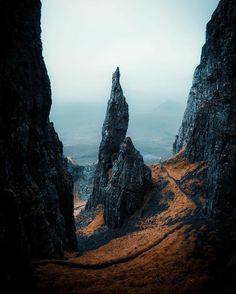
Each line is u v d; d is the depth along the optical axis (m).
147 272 57.84
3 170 42.19
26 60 64.38
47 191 71.50
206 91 120.31
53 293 49.47
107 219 111.62
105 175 130.12
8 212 40.62
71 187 89.56
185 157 125.56
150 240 78.12
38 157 69.19
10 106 55.22
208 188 80.81
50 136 79.44
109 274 60.41
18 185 58.66
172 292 47.38
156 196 110.56
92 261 69.25
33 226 60.88
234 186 71.44
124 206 109.31
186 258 59.31
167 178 117.94
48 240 65.19
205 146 112.06
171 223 85.69
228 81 84.31
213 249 59.62
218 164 76.19
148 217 101.25
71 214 88.38
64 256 73.69
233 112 78.25
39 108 69.75
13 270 39.91
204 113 115.75
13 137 57.03
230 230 65.38
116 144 133.12
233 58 86.25
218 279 49.12
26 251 43.25
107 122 134.38
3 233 38.78
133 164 113.75
